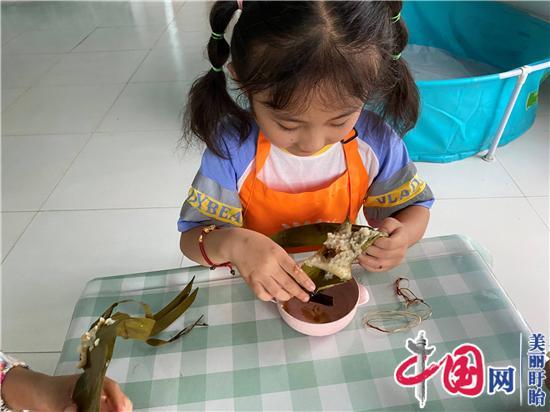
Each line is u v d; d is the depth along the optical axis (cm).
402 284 69
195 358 60
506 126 194
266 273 59
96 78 275
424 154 194
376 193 82
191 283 66
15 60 307
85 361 54
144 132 221
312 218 82
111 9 394
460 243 75
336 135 57
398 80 64
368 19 50
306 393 56
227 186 77
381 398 54
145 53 304
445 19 254
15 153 212
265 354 60
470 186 181
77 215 176
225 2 60
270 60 49
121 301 63
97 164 202
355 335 62
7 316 140
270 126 56
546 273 144
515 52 227
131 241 165
